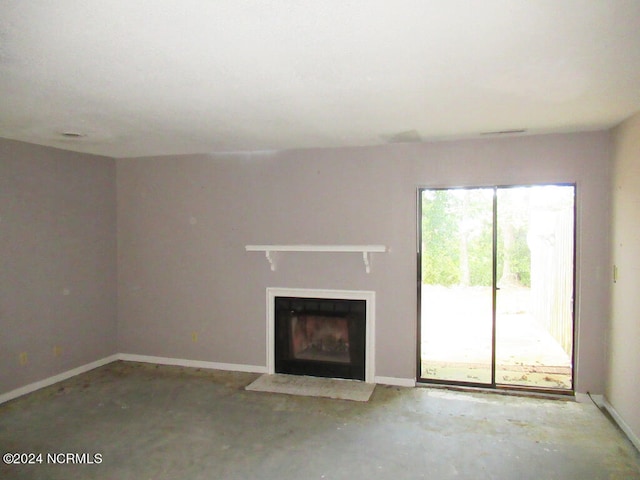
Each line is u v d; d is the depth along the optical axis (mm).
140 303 5508
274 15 1711
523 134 4098
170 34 1884
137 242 5492
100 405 4156
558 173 4129
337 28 1825
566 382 4367
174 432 3613
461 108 3107
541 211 4305
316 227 4859
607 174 3990
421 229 4613
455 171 4406
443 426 3689
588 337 4102
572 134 4078
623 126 3596
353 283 4762
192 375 5012
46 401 4246
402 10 1670
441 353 4621
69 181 4918
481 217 4438
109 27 1820
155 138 4195
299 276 4934
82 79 2467
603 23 1779
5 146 4238
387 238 4637
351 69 2307
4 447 3363
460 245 4512
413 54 2107
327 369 4875
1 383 4215
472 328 4523
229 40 1949
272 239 5008
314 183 4848
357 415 3918
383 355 4688
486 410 3990
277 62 2209
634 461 3125
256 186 5039
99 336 5332
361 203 4707
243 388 4590
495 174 4297
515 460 3152
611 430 3588
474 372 4535
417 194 4570
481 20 1754
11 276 4301
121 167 5520
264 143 4492
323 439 3486
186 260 5316
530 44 1991
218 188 5176
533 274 4371
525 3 1617
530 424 3707
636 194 3348
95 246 5262
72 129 3783
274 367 5047
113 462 3148
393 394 4387
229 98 2840
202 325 5289
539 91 2711
